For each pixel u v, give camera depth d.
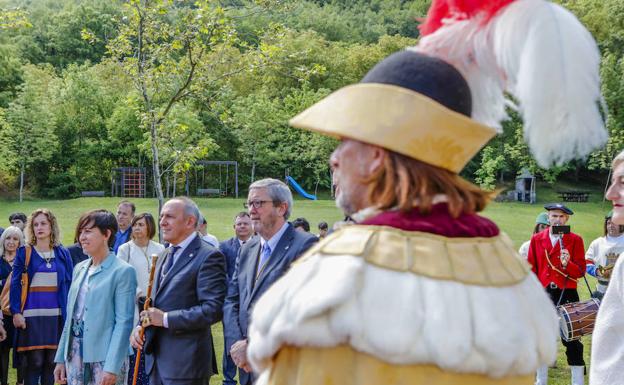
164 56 10.70
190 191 54.62
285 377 1.10
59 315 6.17
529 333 1.13
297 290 1.07
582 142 1.14
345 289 1.03
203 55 10.56
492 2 1.21
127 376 5.19
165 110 10.82
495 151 45.94
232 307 4.48
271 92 56.00
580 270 6.89
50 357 6.11
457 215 1.15
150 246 6.48
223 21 10.41
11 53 57.69
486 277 1.12
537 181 55.50
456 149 1.16
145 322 4.33
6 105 53.84
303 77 10.91
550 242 7.04
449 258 1.10
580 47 1.15
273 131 52.00
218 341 8.88
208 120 51.06
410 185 1.13
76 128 52.69
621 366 2.19
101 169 53.25
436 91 1.16
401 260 1.08
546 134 1.14
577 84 1.13
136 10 10.37
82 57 76.12
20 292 6.06
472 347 1.04
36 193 50.53
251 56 10.95
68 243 22.19
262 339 1.09
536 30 1.14
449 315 1.05
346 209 1.23
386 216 1.13
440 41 1.24
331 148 49.69
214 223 29.44
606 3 38.47
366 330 1.03
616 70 27.12
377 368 1.04
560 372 7.39
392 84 1.17
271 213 4.39
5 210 37.72
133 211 7.83
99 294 4.78
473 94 1.25
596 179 57.19
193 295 4.46
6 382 6.60
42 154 46.38
